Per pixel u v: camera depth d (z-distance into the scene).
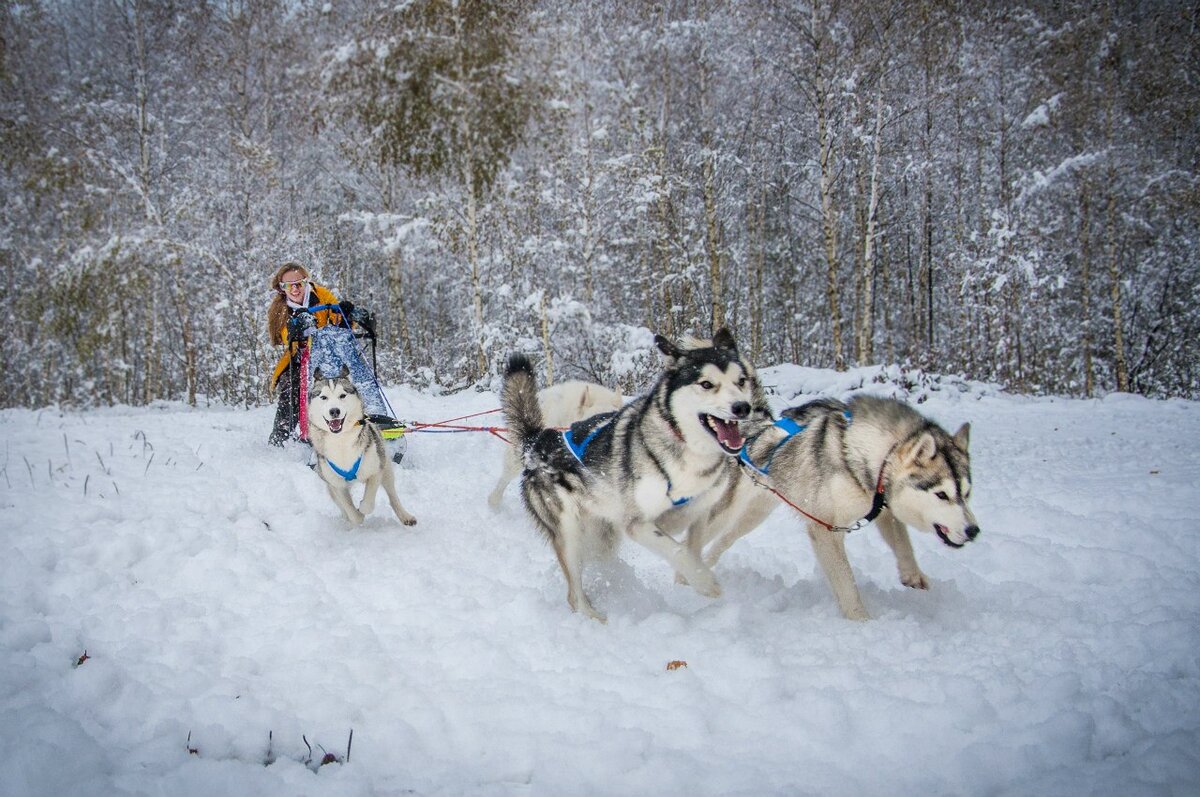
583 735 2.44
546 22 14.74
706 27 16.77
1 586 3.58
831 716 2.48
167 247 16.09
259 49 18.97
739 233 23.83
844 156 18.88
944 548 4.51
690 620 3.43
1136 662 2.80
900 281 26.97
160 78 17.91
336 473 4.88
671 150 19.23
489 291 15.45
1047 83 19.61
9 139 16.66
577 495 3.81
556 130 14.57
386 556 4.41
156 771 2.25
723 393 3.42
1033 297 18.47
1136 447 8.31
